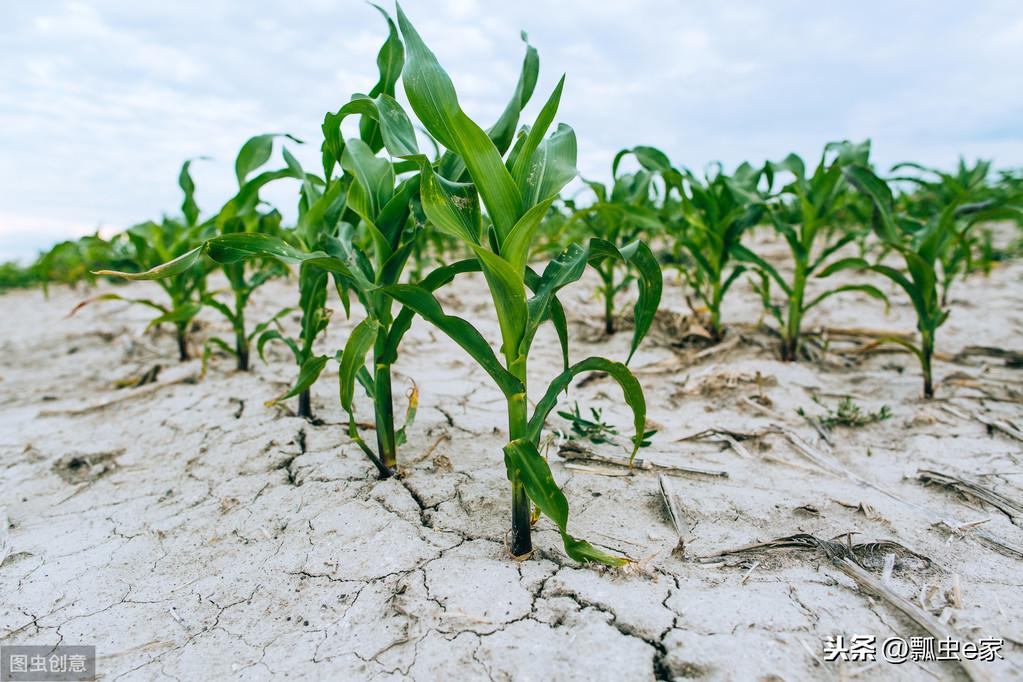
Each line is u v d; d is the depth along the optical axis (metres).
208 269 3.46
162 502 1.95
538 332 3.93
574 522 1.69
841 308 4.10
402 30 1.26
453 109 1.22
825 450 2.15
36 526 1.84
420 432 2.33
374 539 1.63
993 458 2.03
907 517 1.67
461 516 1.71
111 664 1.27
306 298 2.16
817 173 2.86
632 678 1.15
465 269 1.60
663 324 3.80
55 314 5.80
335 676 1.20
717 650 1.21
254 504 1.87
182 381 3.12
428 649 1.25
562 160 1.43
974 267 5.10
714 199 3.23
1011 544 1.52
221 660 1.26
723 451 2.16
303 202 2.23
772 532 1.62
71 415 2.80
